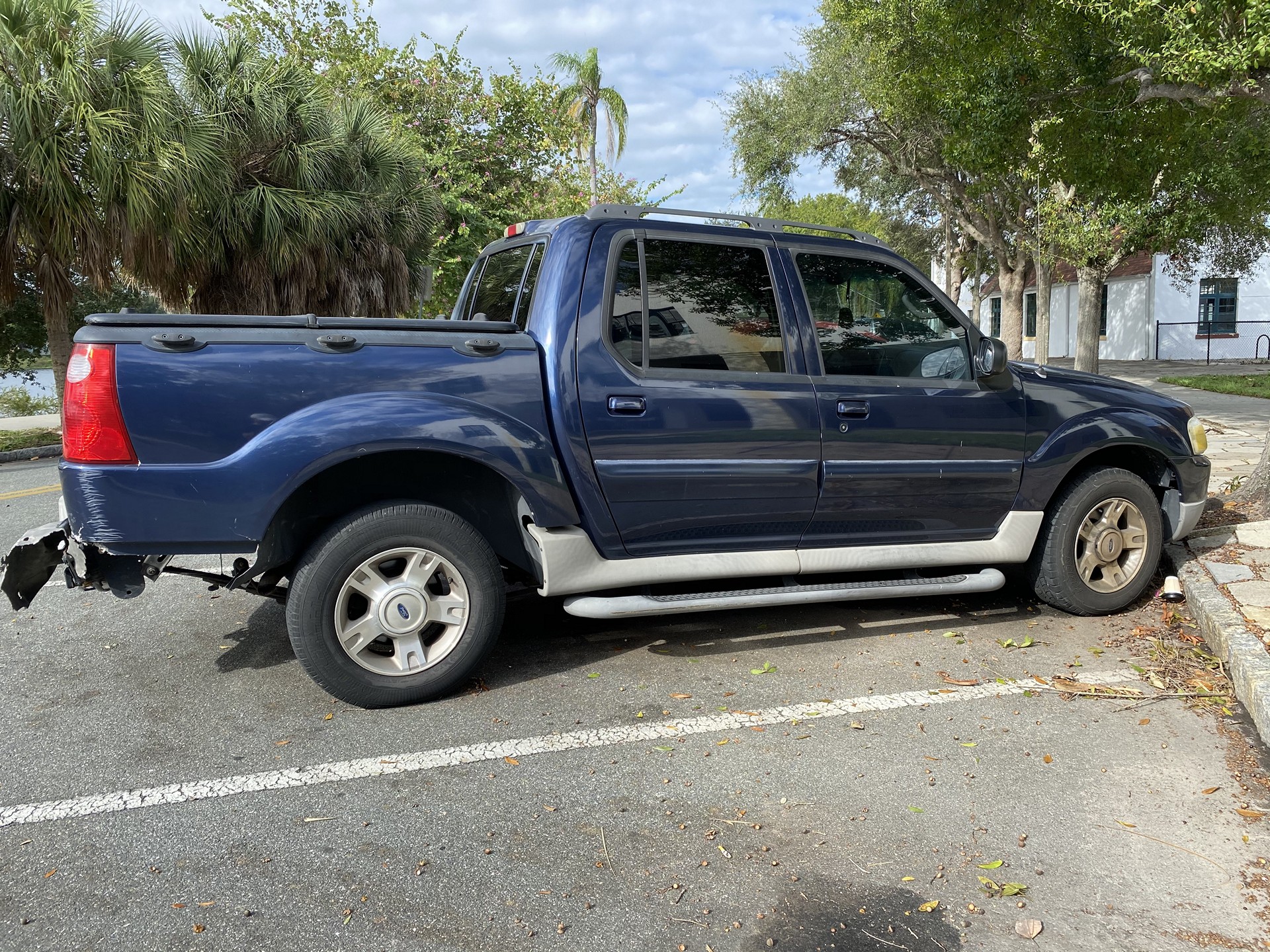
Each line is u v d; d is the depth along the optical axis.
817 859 2.54
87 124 11.91
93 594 5.13
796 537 4.11
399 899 2.36
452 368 3.46
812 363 4.01
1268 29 6.25
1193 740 3.25
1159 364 26.73
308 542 3.62
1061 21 8.59
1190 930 2.23
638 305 3.76
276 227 13.40
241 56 13.76
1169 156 9.80
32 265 13.39
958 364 4.29
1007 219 20.81
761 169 23.05
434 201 16.64
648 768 3.07
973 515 4.36
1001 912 2.30
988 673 3.89
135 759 3.14
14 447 13.88
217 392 3.19
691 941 2.20
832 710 3.52
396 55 21.17
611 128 35.72
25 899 2.35
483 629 3.60
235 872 2.47
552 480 3.56
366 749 3.21
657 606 3.75
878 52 15.00
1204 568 4.83
